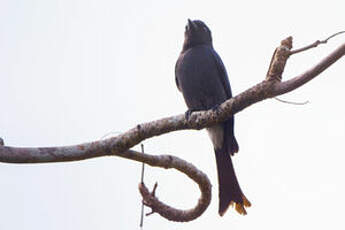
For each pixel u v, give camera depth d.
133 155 9.77
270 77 8.48
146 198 10.46
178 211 10.57
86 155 8.88
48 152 8.65
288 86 8.38
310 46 8.30
